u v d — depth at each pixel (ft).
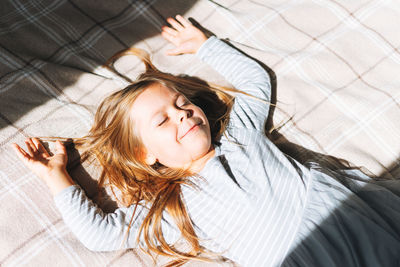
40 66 3.94
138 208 3.64
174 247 3.61
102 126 3.87
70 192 3.43
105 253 3.45
